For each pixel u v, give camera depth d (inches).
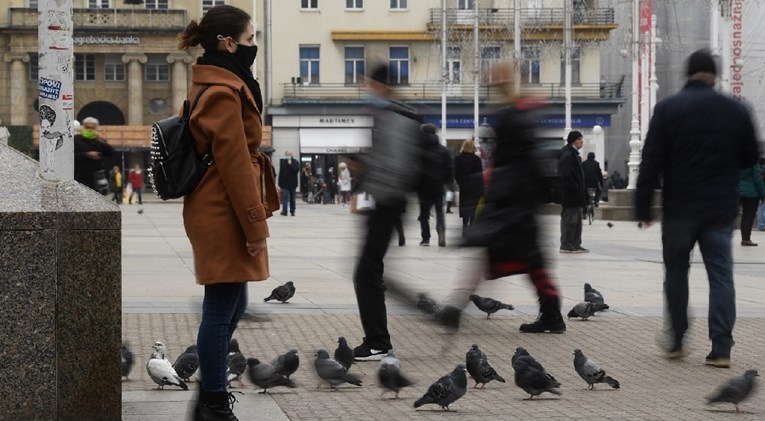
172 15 3511.3
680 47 3378.4
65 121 358.0
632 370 503.5
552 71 3452.3
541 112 575.8
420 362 516.4
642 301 757.3
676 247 520.1
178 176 332.5
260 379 430.3
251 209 330.3
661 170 521.3
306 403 418.3
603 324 643.5
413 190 506.0
